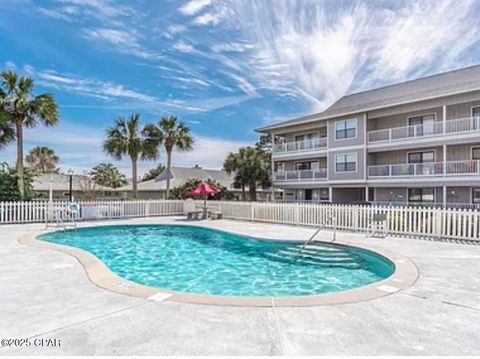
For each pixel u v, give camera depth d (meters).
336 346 3.45
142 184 43.47
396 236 11.82
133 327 3.91
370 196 26.22
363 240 10.97
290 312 4.39
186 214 20.44
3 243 10.03
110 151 25.41
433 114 22.69
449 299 4.97
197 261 9.94
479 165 19.50
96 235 14.70
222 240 13.54
